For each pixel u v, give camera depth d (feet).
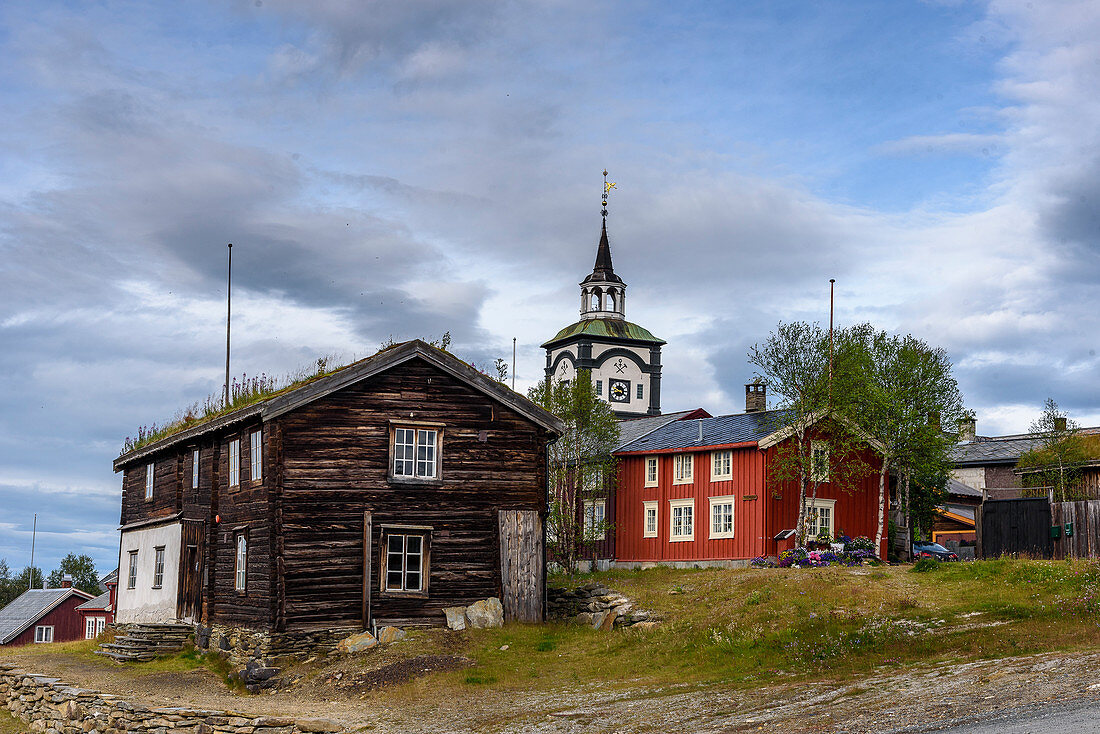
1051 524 111.86
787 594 90.89
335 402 97.60
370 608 95.91
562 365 336.70
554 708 66.18
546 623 100.78
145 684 88.28
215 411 121.70
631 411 330.95
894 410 136.36
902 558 140.97
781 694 61.26
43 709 84.69
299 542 94.32
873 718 51.47
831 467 136.77
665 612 92.94
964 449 211.82
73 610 227.20
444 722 65.72
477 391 103.09
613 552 157.58
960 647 67.87
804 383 134.62
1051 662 58.49
